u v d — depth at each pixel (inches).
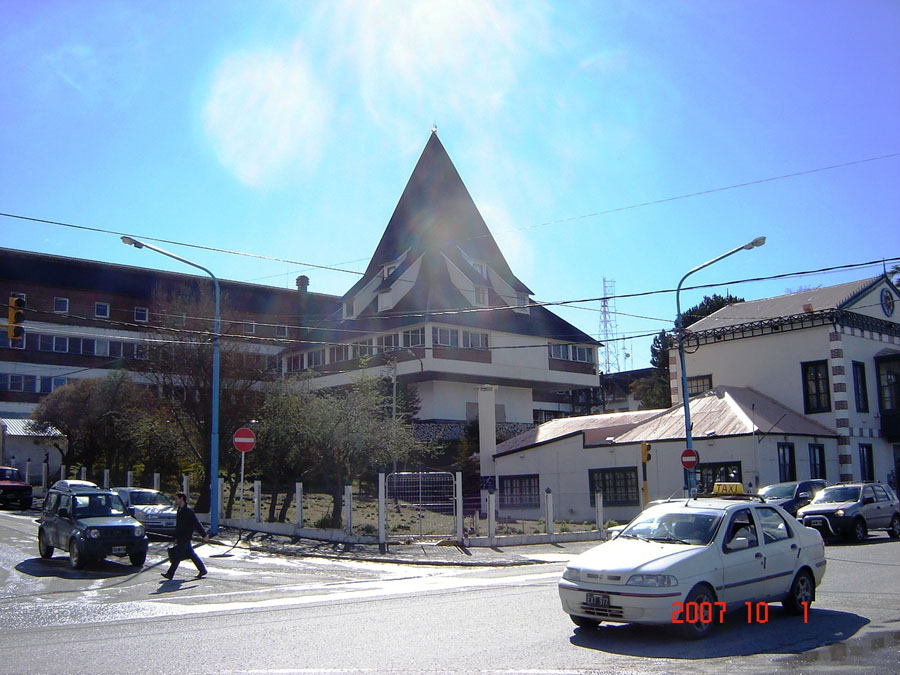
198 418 1141.7
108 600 552.7
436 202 2331.4
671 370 1642.5
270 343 1952.5
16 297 826.8
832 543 938.1
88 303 2374.5
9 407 2199.8
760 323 1494.8
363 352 2175.2
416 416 2081.7
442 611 479.5
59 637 414.3
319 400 1079.0
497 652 360.8
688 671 321.1
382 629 421.1
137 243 906.7
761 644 374.3
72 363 2315.5
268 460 1091.9
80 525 722.2
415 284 2177.7
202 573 675.4
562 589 405.1
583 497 1389.0
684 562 387.2
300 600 540.7
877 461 1439.5
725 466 1237.7
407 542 918.4
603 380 3134.8
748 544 425.1
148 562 765.9
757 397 1439.5
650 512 451.5
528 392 2348.7
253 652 366.3
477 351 2091.5
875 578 603.8
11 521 1167.6
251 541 921.5
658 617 372.8
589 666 331.9
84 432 1561.3
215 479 976.3
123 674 327.3
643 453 1083.9
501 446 1595.7
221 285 2561.5
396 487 1052.5
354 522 1101.7
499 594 554.3
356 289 2383.1
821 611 463.5
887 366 1473.9
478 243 2367.1
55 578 666.8
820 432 1343.5
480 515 1448.1
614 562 394.0
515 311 2345.0
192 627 437.1
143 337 1311.5
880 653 352.5
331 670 328.8
